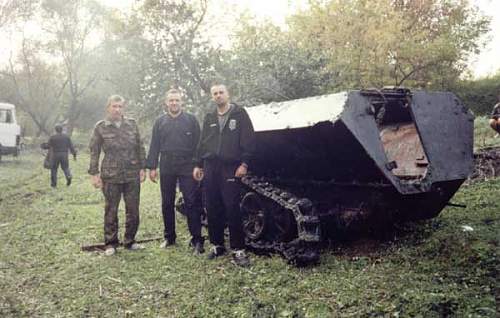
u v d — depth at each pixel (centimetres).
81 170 1678
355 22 1927
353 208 538
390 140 608
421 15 2425
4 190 1187
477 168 853
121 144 579
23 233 697
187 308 404
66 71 3497
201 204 602
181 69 1427
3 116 1942
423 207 554
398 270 454
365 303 385
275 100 1359
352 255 520
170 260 539
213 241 544
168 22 1453
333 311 377
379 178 499
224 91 522
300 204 510
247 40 1566
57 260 557
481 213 616
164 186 591
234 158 513
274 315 379
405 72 2062
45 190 1169
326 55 1541
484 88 2166
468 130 567
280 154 580
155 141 592
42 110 3525
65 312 410
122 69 1480
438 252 483
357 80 1881
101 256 568
